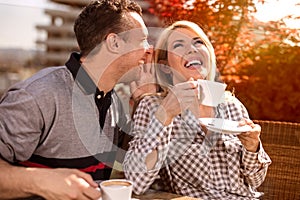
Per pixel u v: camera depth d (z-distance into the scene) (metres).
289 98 2.97
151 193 1.41
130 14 1.37
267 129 1.93
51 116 1.25
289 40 2.91
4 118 1.20
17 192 1.12
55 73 1.32
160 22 2.77
